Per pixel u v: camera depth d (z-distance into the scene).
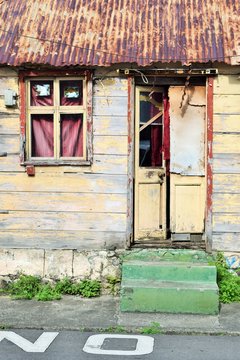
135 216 7.82
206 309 6.74
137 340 5.93
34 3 8.38
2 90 7.73
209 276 7.10
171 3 8.30
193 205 7.88
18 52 7.58
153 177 7.93
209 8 8.13
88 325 6.34
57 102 7.75
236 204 7.55
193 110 7.77
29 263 7.78
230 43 7.49
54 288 7.64
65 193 7.73
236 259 7.56
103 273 7.68
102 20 8.04
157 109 7.96
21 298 7.42
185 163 7.82
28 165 7.70
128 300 6.82
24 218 7.78
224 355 5.48
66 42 7.68
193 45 7.50
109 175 7.67
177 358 5.39
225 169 7.54
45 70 7.62
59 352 5.56
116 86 7.61
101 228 7.70
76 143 7.87
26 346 5.74
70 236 7.74
